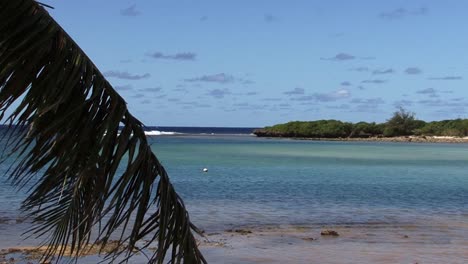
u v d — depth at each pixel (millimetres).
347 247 14289
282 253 13406
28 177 3596
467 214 21016
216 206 21984
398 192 28797
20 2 3008
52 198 3568
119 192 3354
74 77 3096
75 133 3229
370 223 18500
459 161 59594
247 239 15062
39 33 3031
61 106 3178
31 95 3031
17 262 11266
